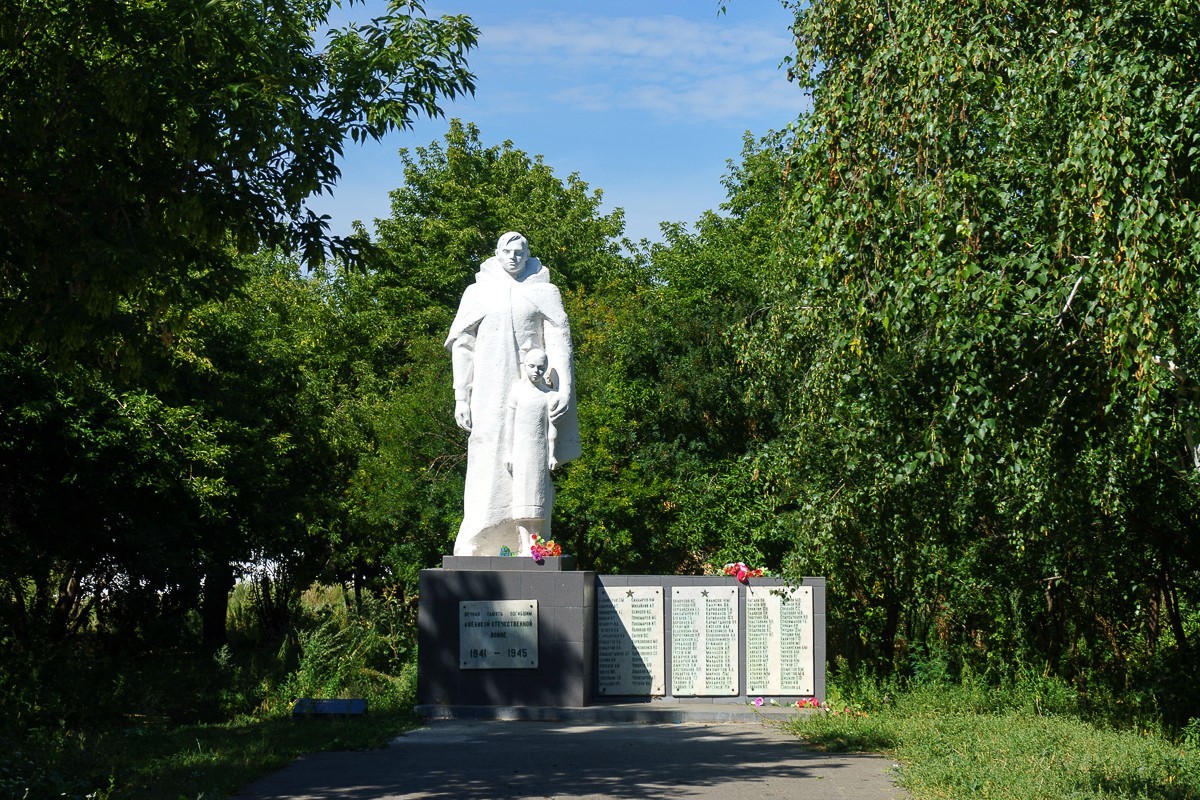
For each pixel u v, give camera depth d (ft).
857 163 34.09
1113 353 28.50
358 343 122.42
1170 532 55.88
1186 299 28.43
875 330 35.17
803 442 52.21
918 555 55.36
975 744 38.22
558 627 49.83
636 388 93.40
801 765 36.37
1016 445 32.53
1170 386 31.27
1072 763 34.76
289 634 82.07
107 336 42.80
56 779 32.19
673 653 52.16
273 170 41.14
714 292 98.53
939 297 30.99
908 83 33.22
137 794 30.96
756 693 52.06
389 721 46.50
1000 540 61.82
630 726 47.29
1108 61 29.35
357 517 102.12
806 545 50.88
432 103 42.96
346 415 107.45
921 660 60.95
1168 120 28.22
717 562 85.71
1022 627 63.16
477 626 49.80
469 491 53.21
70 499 72.13
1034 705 52.90
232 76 40.14
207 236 40.57
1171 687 57.82
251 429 83.56
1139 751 37.99
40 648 73.61
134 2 41.57
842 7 37.06
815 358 48.16
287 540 96.58
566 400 53.01
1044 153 30.50
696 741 42.34
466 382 53.72
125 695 66.49
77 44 40.32
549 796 30.99
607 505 89.51
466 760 37.45
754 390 63.52
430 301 127.85
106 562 85.10
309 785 32.89
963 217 30.01
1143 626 67.46
